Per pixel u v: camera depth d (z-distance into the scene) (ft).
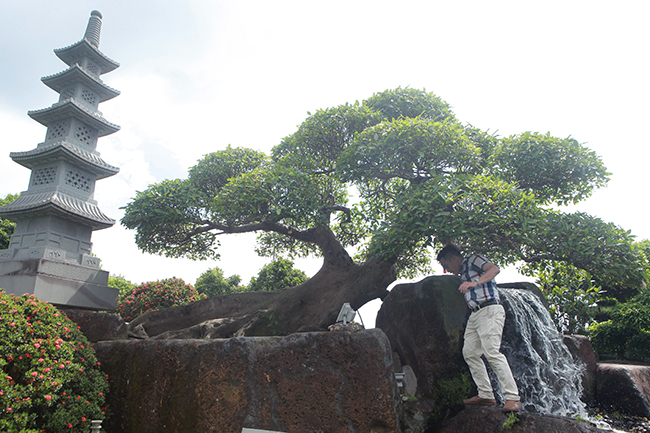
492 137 27.12
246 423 13.55
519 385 18.35
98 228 26.37
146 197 26.96
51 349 12.92
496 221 19.45
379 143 22.79
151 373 15.38
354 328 18.61
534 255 22.43
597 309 32.35
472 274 15.15
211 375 14.40
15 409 11.03
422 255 33.22
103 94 29.86
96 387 14.38
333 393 14.32
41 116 27.20
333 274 28.37
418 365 19.54
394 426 13.88
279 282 51.37
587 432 12.39
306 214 24.99
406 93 28.71
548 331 21.58
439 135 22.30
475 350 15.37
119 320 19.90
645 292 29.84
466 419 15.15
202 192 28.94
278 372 14.51
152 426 14.44
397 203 22.20
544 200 26.30
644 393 20.70
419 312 20.62
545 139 24.50
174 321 30.04
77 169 26.37
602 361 29.32
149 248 29.37
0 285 21.25
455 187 20.27
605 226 20.45
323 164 29.99
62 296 21.61
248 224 29.37
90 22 30.73
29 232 23.79
